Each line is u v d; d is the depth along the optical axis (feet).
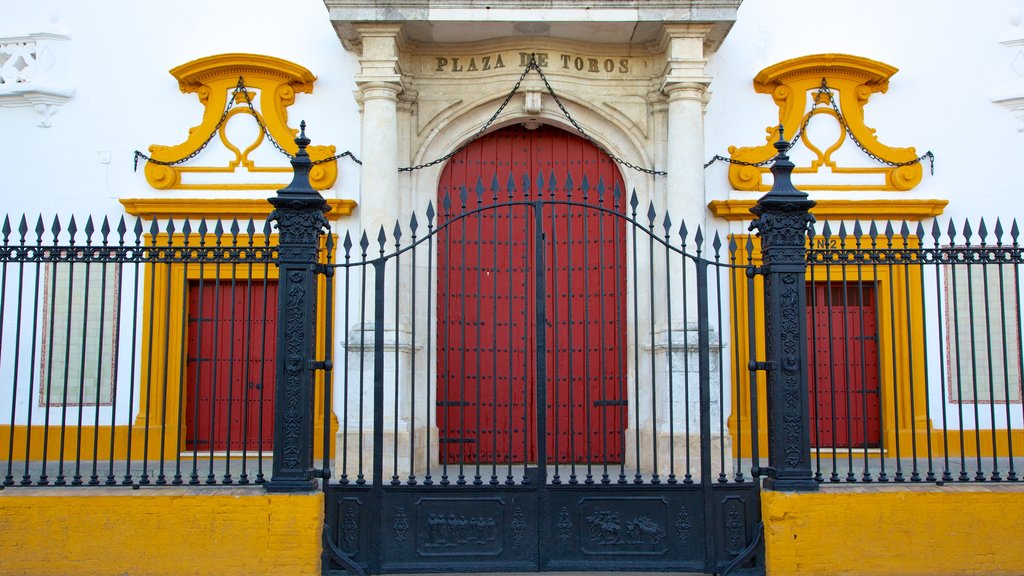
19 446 41.52
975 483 25.36
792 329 25.16
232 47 43.73
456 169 44.24
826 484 25.76
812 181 42.75
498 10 39.42
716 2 38.96
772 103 43.37
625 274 42.34
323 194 42.42
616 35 41.32
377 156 39.58
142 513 23.85
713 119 43.14
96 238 42.57
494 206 25.82
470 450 42.50
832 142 43.04
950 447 41.65
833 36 43.88
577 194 44.14
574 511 25.31
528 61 42.32
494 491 25.34
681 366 38.42
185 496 23.97
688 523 25.26
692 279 39.47
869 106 43.29
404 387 39.60
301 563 23.75
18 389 41.78
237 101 43.01
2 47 43.83
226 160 42.91
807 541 24.13
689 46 39.83
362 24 39.45
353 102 43.19
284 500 23.91
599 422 42.55
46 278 42.09
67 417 41.70
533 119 43.45
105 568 23.68
